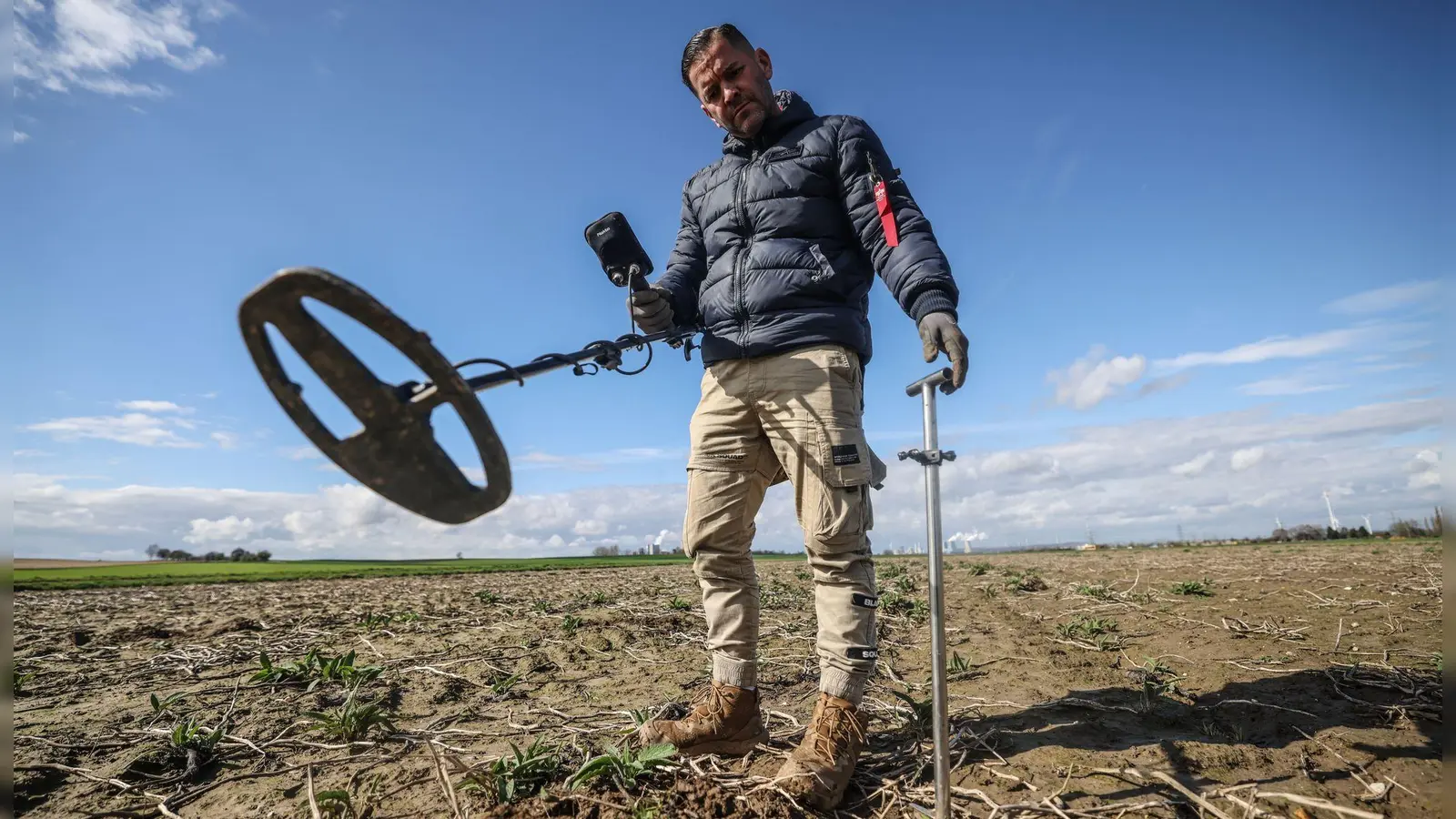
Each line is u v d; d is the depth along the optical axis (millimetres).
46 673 3574
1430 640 3324
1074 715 2527
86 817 1942
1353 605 4312
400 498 1392
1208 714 2498
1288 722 2330
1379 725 2254
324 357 1242
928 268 1918
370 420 1308
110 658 3984
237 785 2131
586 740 2395
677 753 2119
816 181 2211
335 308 1199
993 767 2049
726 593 2223
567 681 3301
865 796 1925
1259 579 5832
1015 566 9289
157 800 2043
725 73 2273
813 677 3248
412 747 2400
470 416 1308
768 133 2344
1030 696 2793
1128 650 3580
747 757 2166
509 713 2779
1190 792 1788
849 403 2066
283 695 3055
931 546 1635
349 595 7574
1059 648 3703
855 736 1920
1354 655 3107
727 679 2174
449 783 1933
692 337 2490
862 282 2262
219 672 3602
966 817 1739
